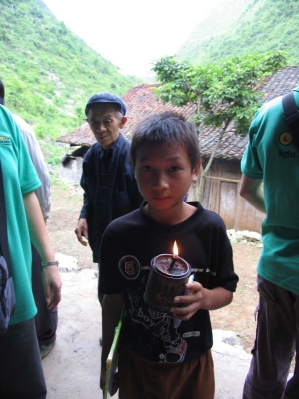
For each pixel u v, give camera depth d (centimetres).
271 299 141
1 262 110
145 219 113
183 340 115
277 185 130
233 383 202
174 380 118
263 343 152
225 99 888
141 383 123
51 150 2548
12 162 129
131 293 118
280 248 135
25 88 3738
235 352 233
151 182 101
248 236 837
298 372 130
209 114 969
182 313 93
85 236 238
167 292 89
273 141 127
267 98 1164
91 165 225
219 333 318
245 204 1067
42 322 217
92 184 224
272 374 153
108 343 129
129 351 122
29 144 192
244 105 888
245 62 906
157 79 1038
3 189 123
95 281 342
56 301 155
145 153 101
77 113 3572
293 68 1304
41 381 143
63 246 773
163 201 102
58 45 5694
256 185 157
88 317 272
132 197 206
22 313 128
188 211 115
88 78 5044
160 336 115
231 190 1090
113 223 117
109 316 126
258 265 148
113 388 127
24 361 134
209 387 126
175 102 995
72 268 410
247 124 902
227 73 919
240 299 526
